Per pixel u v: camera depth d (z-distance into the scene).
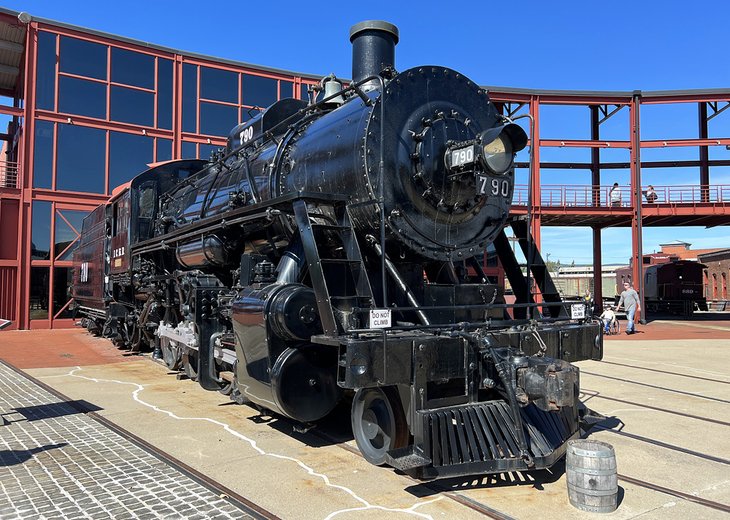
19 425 5.52
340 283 4.47
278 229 5.67
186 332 7.13
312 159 5.30
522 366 3.85
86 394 7.07
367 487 3.88
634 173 20.69
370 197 4.48
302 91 21.06
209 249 6.49
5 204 16.72
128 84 18.34
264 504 3.59
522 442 3.72
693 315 28.53
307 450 4.73
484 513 3.44
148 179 10.36
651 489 3.87
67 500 3.60
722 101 20.33
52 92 17.22
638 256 20.72
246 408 6.28
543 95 20.72
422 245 4.73
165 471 4.14
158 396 6.93
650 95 20.52
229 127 19.88
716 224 23.58
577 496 3.51
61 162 17.33
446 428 3.73
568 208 20.77
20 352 11.48
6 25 17.39
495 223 5.43
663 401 6.74
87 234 14.96
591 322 5.11
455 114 5.00
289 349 4.41
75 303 16.72
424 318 4.55
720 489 3.88
